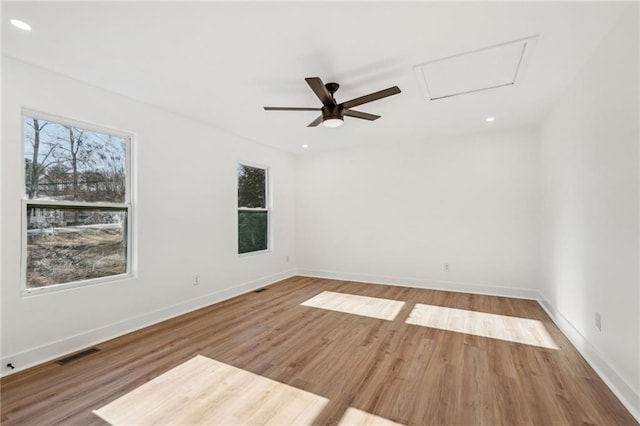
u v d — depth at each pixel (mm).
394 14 1850
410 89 2928
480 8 1802
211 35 2066
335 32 2033
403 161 5062
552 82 2795
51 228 2574
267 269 5184
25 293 2396
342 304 4023
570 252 2859
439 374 2229
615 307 2018
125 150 3154
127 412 1818
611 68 2031
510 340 2826
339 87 2873
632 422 1697
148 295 3271
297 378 2191
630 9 1792
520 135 4270
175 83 2795
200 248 3908
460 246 4645
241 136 4648
